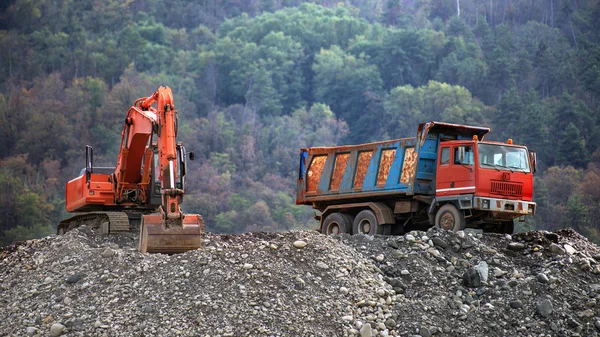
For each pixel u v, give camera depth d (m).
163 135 14.54
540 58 136.38
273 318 11.66
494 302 13.16
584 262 14.59
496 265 14.49
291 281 12.76
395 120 130.75
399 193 18.55
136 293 12.36
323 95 152.50
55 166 113.06
